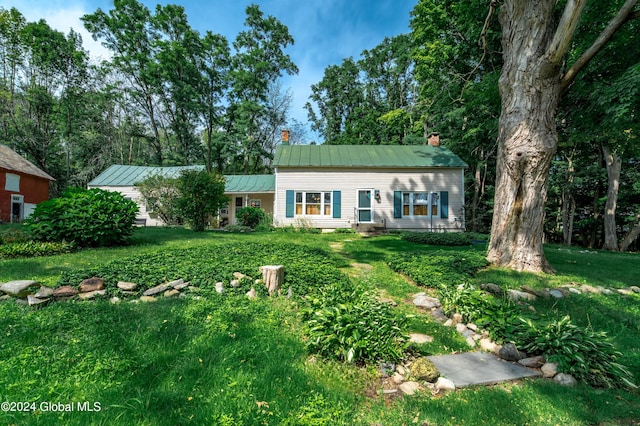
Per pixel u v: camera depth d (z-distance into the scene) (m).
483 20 9.66
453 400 2.30
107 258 6.30
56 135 27.47
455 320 3.94
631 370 2.86
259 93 31.67
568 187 17.73
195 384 2.24
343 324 2.99
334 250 9.50
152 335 2.97
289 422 1.88
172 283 4.45
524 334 3.18
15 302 3.71
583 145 15.84
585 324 4.09
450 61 12.67
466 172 21.03
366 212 16.48
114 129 28.70
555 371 2.73
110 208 7.71
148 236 10.03
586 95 8.21
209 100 30.00
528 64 6.37
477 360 3.03
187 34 27.08
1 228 10.62
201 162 33.16
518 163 6.49
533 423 2.08
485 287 5.21
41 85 26.47
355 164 16.38
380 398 2.32
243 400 2.07
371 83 35.88
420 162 16.75
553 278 5.92
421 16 13.18
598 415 2.19
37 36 24.91
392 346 2.85
